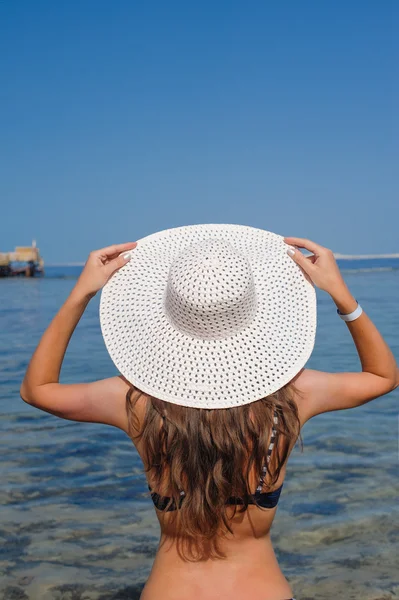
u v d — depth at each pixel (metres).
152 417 1.81
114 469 4.81
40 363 1.91
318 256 1.94
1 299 24.50
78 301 1.92
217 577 1.89
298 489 4.34
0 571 3.39
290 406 1.82
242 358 1.80
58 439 5.54
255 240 2.03
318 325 13.79
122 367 1.85
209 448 1.76
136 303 1.91
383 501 4.13
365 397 1.93
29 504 4.17
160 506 1.88
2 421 6.11
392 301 19.61
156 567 1.93
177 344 1.81
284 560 3.48
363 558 3.48
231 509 1.85
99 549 3.62
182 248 2.03
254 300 1.83
